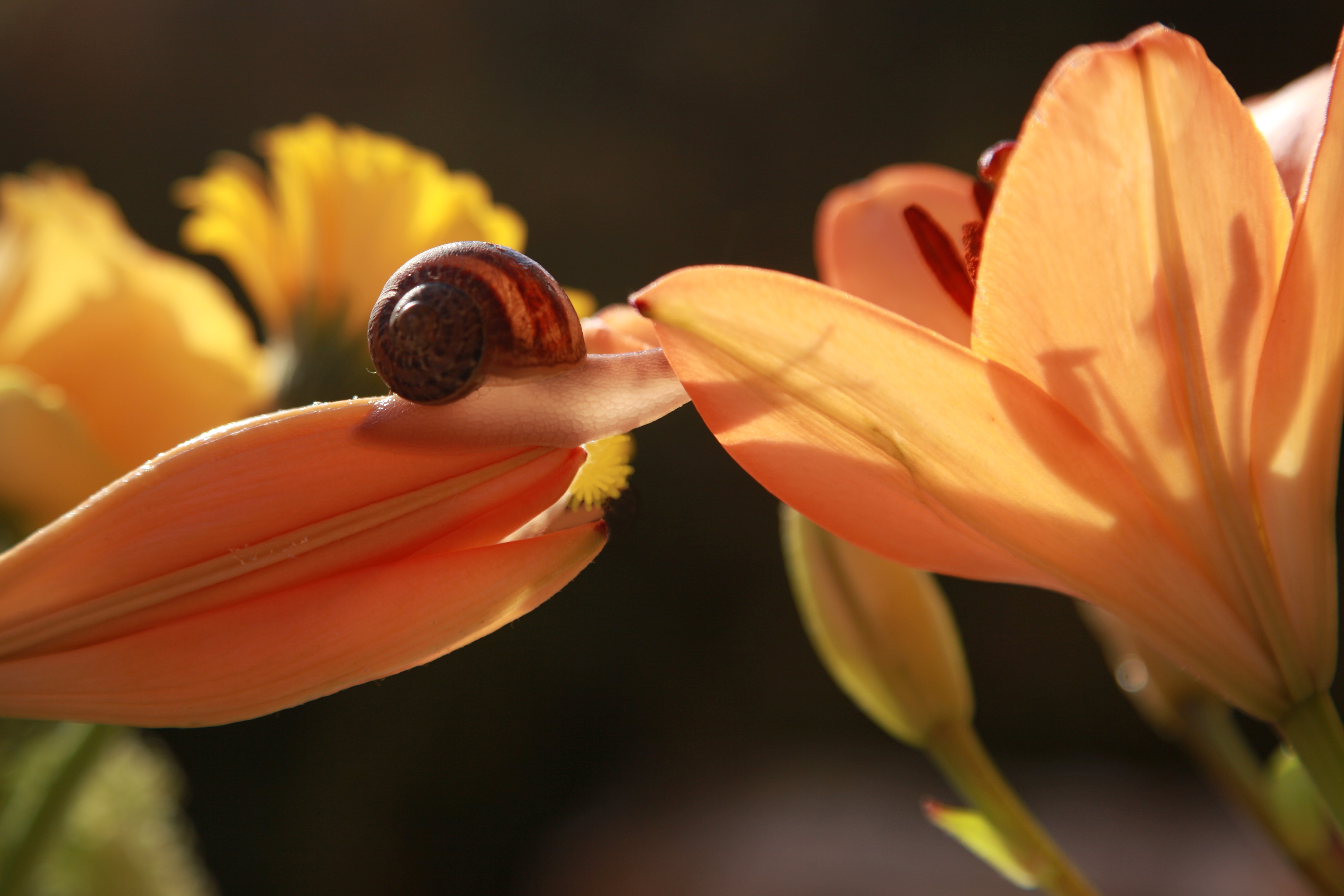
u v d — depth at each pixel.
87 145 2.83
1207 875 1.59
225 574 0.38
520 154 2.87
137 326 0.64
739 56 2.94
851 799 1.89
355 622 0.39
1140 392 0.38
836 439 0.38
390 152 0.65
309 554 0.38
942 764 0.47
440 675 2.58
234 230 0.67
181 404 0.64
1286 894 1.44
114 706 0.38
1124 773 2.20
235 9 2.95
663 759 2.56
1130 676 0.52
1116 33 2.75
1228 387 0.38
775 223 2.83
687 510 2.76
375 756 2.49
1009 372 0.38
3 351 0.62
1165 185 0.37
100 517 0.38
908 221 0.43
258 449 0.38
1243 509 0.38
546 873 2.26
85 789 0.50
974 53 2.83
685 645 2.68
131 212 2.79
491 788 2.53
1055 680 2.56
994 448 0.38
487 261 0.38
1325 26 2.64
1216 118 0.37
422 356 0.38
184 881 0.65
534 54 2.95
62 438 0.53
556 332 0.38
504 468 0.39
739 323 0.37
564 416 0.39
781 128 2.88
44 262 0.63
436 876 2.44
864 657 0.47
